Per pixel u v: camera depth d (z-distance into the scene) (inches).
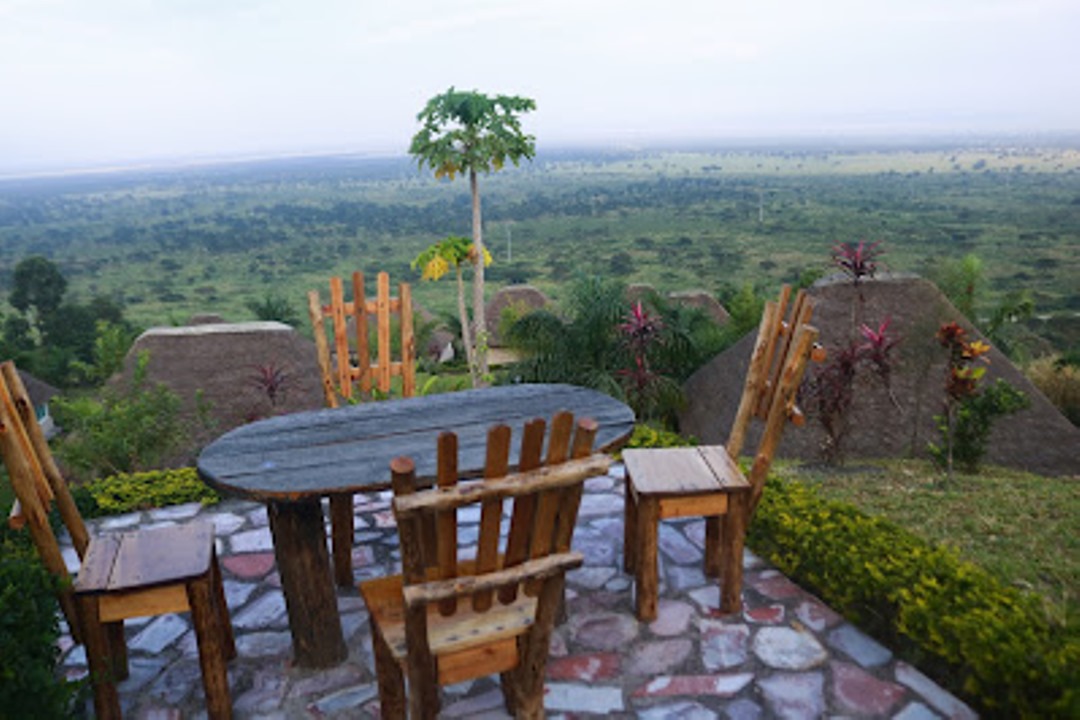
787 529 126.9
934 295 291.4
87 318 1700.3
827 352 282.7
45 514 94.0
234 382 425.4
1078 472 275.7
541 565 75.0
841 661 104.6
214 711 97.5
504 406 127.5
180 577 92.7
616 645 110.7
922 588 102.3
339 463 104.6
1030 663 85.2
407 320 163.3
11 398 97.3
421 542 70.1
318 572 106.0
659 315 396.2
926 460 272.4
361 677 107.7
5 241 7362.2
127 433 252.8
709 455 124.4
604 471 73.3
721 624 114.7
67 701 90.0
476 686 103.3
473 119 438.6
